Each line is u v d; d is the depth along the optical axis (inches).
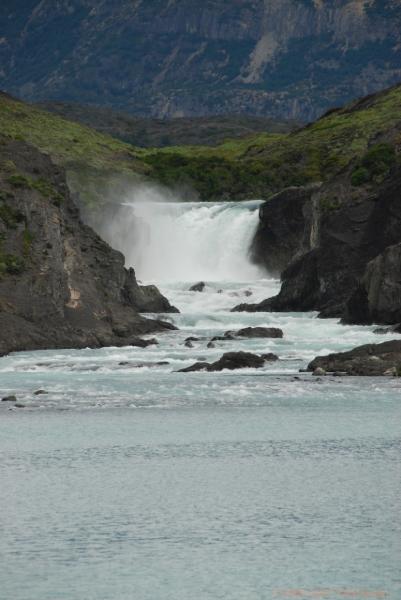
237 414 4355.3
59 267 7391.7
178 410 4443.9
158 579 2492.6
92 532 2812.5
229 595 2397.9
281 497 3112.7
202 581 2476.6
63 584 2464.3
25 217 7578.7
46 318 7052.2
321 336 7347.4
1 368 5802.2
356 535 2785.4
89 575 2516.0
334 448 3727.9
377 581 2470.5
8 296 7022.6
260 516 2938.0
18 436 3929.6
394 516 2938.0
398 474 3368.6
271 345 6840.6
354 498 3105.3
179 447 3754.9
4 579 2493.8
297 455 3627.0
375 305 7760.8
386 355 5595.5
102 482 3282.5
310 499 3095.5
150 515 2950.3
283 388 4985.2
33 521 2896.2
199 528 2842.0
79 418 4274.1
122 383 5191.9
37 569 2554.1
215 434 3964.1
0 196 7613.2
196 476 3356.3
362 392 4872.0
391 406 4522.6
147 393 4867.1
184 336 7426.2
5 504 3051.2
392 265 7746.1
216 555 2642.7
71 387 5064.0
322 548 2691.9
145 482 3280.0
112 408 4488.2
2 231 7426.2
